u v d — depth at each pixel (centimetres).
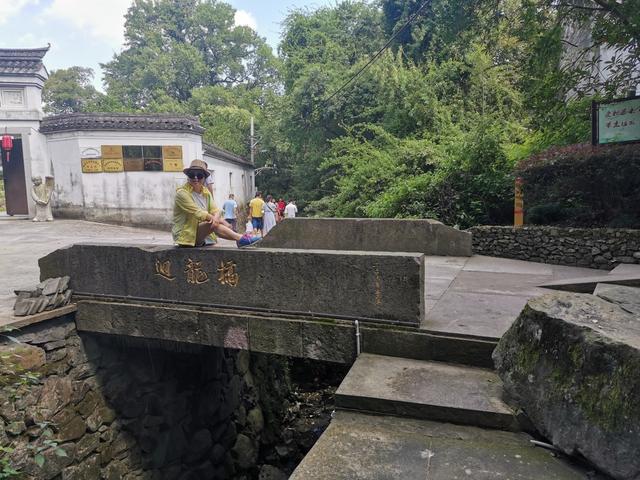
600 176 749
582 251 714
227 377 740
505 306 450
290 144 2136
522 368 282
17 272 756
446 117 1338
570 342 253
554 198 830
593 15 746
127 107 3344
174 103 3209
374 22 2072
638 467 211
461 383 321
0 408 416
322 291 404
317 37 2120
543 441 269
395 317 378
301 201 2047
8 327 426
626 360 223
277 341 423
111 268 505
